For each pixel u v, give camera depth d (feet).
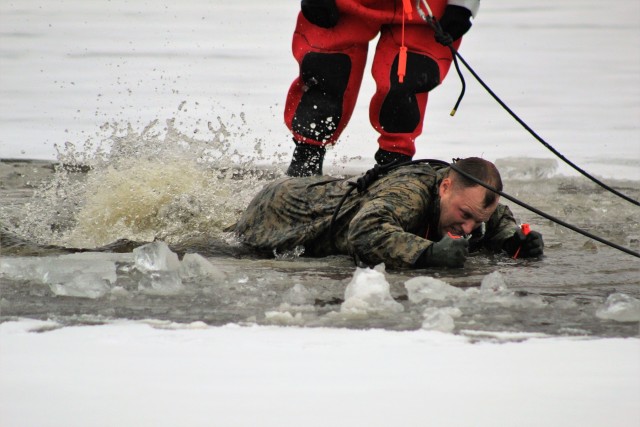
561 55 180.75
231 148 103.35
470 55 178.70
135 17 220.64
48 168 92.94
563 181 92.58
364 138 114.62
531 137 114.21
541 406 29.55
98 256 55.01
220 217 64.85
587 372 32.78
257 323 39.86
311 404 29.53
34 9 231.30
